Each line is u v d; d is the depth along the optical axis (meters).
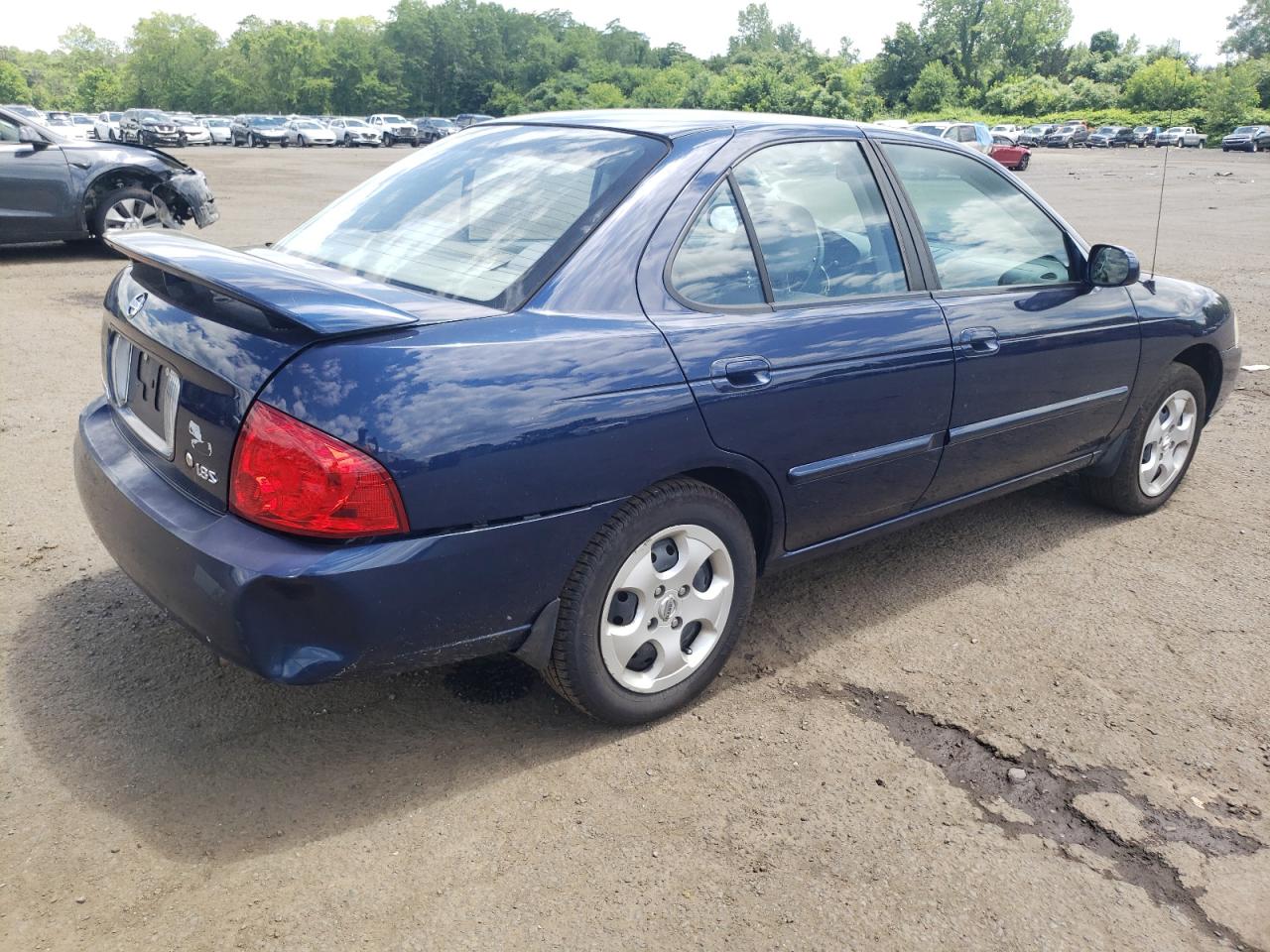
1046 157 50.03
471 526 2.40
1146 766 2.87
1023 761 2.87
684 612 2.92
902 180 3.50
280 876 2.32
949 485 3.66
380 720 2.93
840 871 2.42
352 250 3.04
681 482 2.81
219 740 2.80
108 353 3.08
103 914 2.19
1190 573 4.11
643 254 2.76
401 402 2.28
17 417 5.36
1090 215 18.59
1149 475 4.62
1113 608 3.79
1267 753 2.96
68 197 10.50
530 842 2.47
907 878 2.41
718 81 98.31
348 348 2.29
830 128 3.37
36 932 2.13
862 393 3.14
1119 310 4.11
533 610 2.60
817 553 3.36
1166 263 12.20
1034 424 3.86
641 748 2.85
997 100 100.38
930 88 108.62
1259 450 5.68
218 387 2.37
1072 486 5.07
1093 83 103.62
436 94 137.00
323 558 2.25
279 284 2.41
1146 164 41.81
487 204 2.98
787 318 2.99
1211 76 88.81
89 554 3.84
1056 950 2.23
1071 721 3.07
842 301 3.19
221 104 139.25
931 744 2.93
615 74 126.00
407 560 2.31
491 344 2.44
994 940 2.24
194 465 2.46
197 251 2.72
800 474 3.06
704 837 2.51
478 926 2.21
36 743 2.74
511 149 3.21
